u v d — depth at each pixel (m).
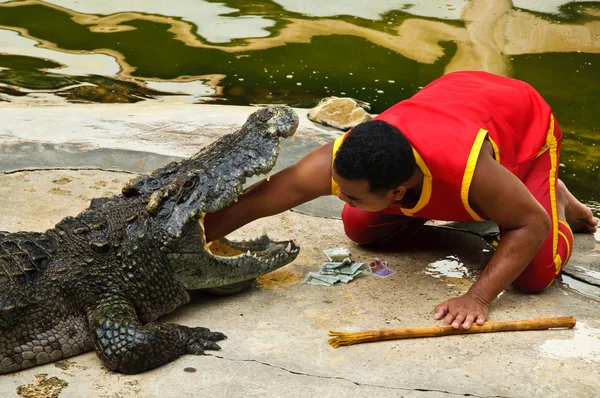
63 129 6.46
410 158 3.66
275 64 8.57
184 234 3.94
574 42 9.43
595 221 5.15
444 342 3.82
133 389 3.46
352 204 3.86
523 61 8.78
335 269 4.52
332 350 3.74
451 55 8.96
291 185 4.11
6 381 3.53
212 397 3.38
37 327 3.66
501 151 4.01
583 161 6.45
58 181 5.54
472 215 3.97
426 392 3.41
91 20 9.88
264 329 3.93
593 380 3.52
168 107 7.16
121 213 3.99
